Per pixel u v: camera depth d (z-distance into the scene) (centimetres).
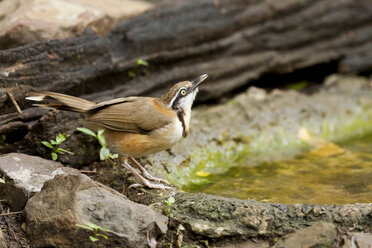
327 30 1784
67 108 971
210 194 1041
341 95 1661
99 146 1172
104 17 1310
